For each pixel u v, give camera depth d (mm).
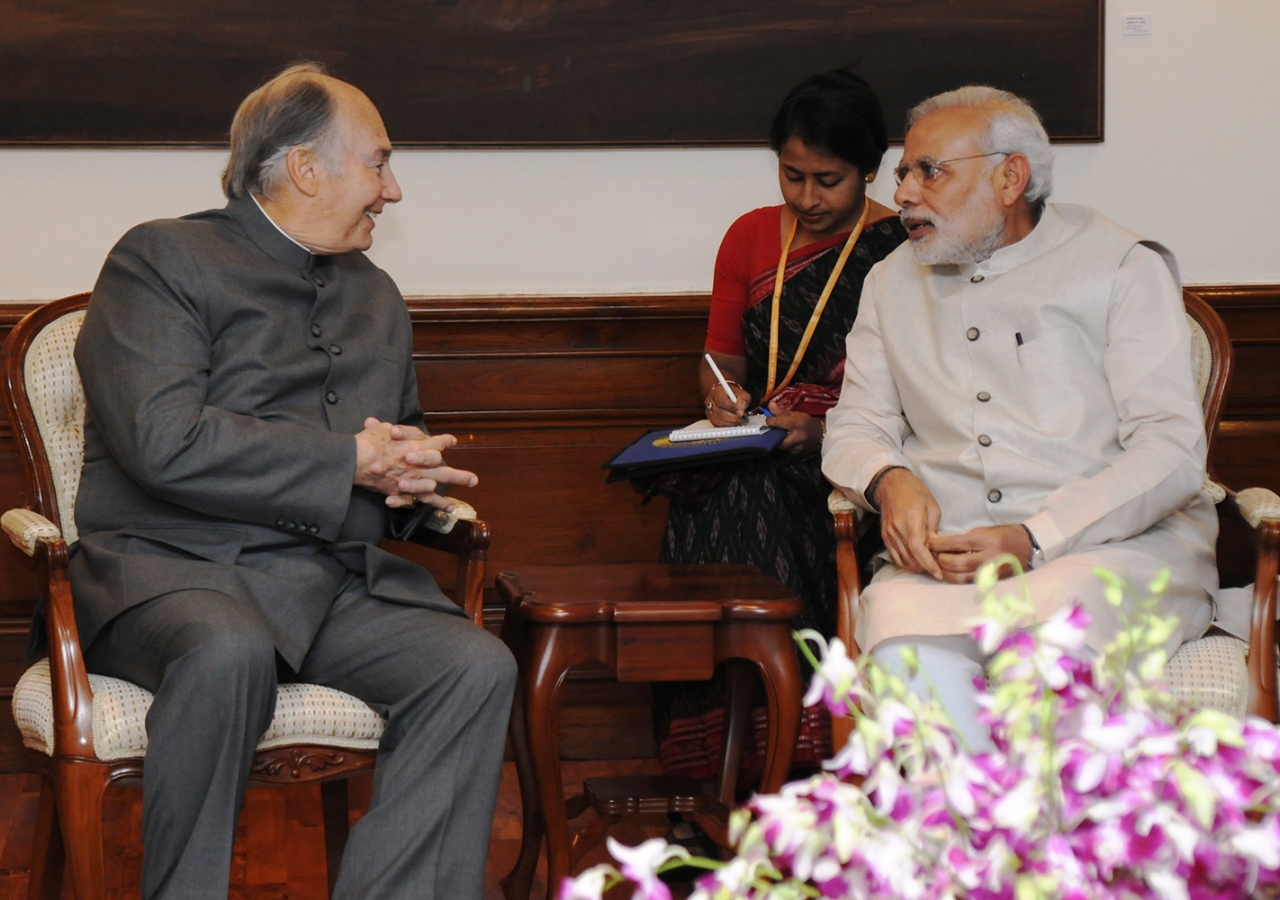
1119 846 761
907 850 779
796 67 3293
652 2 3264
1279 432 3408
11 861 2686
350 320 2432
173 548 2207
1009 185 2434
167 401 2127
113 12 3146
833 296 2934
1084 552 2256
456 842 2070
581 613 2256
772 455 2785
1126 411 2381
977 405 2453
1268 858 740
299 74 2400
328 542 2293
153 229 2281
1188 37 3348
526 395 3379
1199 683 2160
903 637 2164
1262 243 3412
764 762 2514
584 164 3338
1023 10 3293
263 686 1995
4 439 3209
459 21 3230
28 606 3258
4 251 3205
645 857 803
